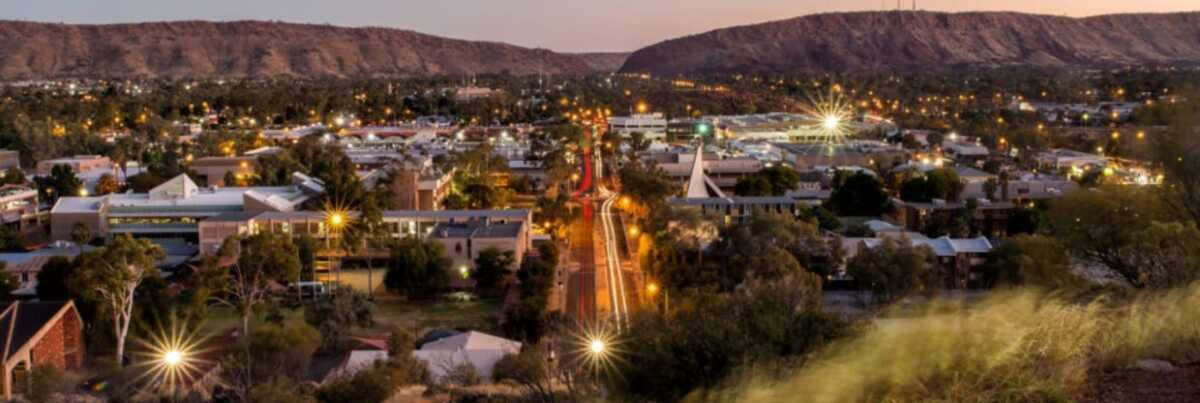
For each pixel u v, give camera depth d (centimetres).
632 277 6812
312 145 13262
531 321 5181
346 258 7525
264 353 4131
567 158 13288
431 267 6391
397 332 4606
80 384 4278
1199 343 1614
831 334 1816
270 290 6262
